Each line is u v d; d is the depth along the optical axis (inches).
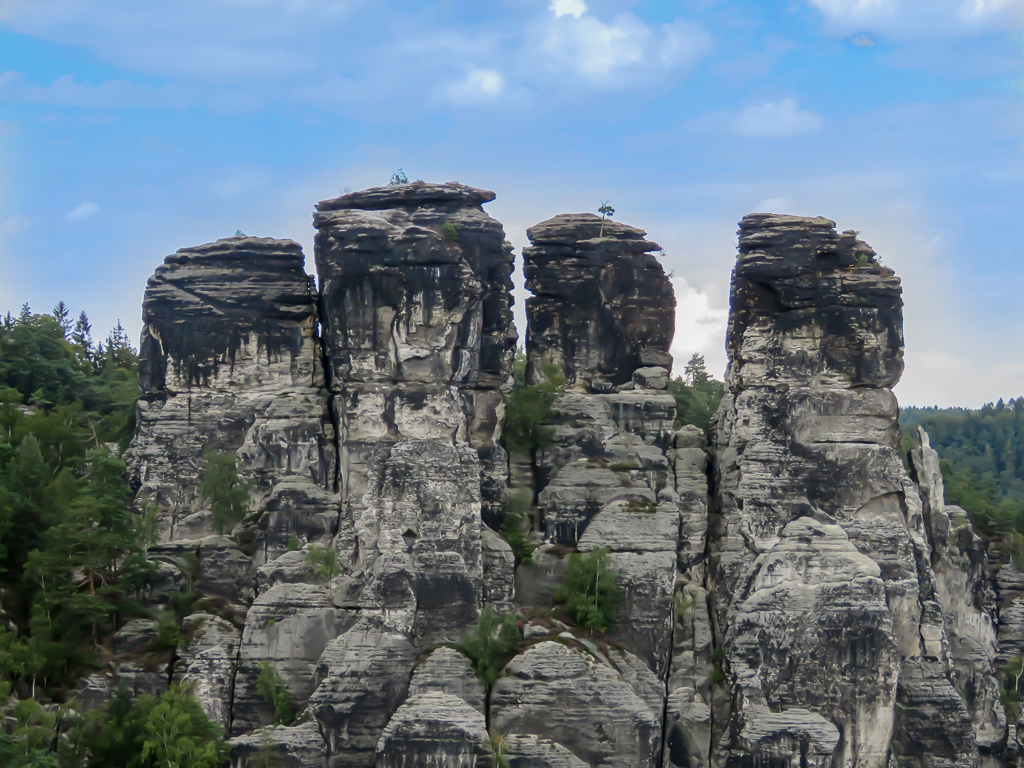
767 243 5880.9
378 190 5797.2
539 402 5940.0
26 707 4694.9
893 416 5757.9
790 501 5644.7
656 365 6235.2
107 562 5408.5
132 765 4746.6
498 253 5797.2
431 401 5516.7
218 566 5541.3
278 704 5187.0
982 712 5895.7
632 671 5364.2
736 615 5482.3
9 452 5698.8
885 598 5447.8
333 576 5374.0
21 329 7175.2
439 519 5359.3
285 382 5885.8
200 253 5964.6
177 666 5290.4
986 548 6501.0
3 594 5290.4
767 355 5831.7
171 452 5812.0
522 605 5585.6
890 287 5782.5
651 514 5689.0
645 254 6289.4
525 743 5093.5
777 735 5255.9
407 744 4965.6
